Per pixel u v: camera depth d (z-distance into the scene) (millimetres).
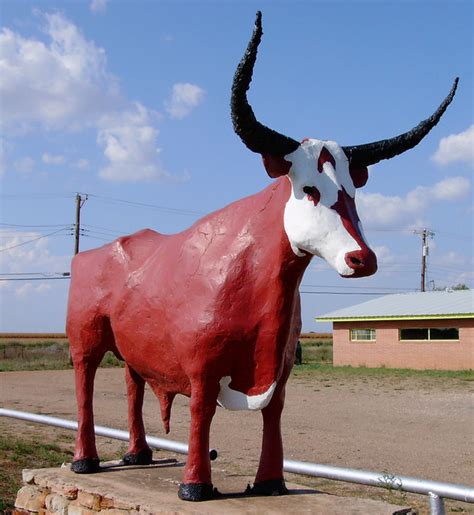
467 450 11039
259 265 4586
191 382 4746
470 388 20906
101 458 9938
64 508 5426
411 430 13203
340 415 15359
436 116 4445
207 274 4738
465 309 28688
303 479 8914
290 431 13062
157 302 5090
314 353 45719
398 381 23734
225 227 4844
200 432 4738
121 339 5492
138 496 4938
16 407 16531
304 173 4250
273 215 4590
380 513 4512
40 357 40875
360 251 3955
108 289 5770
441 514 4484
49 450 10500
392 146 4465
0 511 6992
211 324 4609
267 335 4570
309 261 4523
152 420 14344
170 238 5414
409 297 34438
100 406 17109
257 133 4105
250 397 4676
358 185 4496
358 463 9930
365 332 31969
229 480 5547
